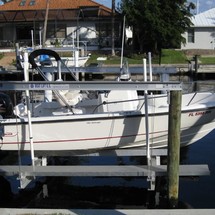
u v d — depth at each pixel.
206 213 5.05
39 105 8.78
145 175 6.79
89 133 8.23
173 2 27.94
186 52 31.89
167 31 27.92
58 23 31.94
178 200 6.83
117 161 8.86
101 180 7.95
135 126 8.27
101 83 6.13
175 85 6.10
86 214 5.09
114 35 30.22
